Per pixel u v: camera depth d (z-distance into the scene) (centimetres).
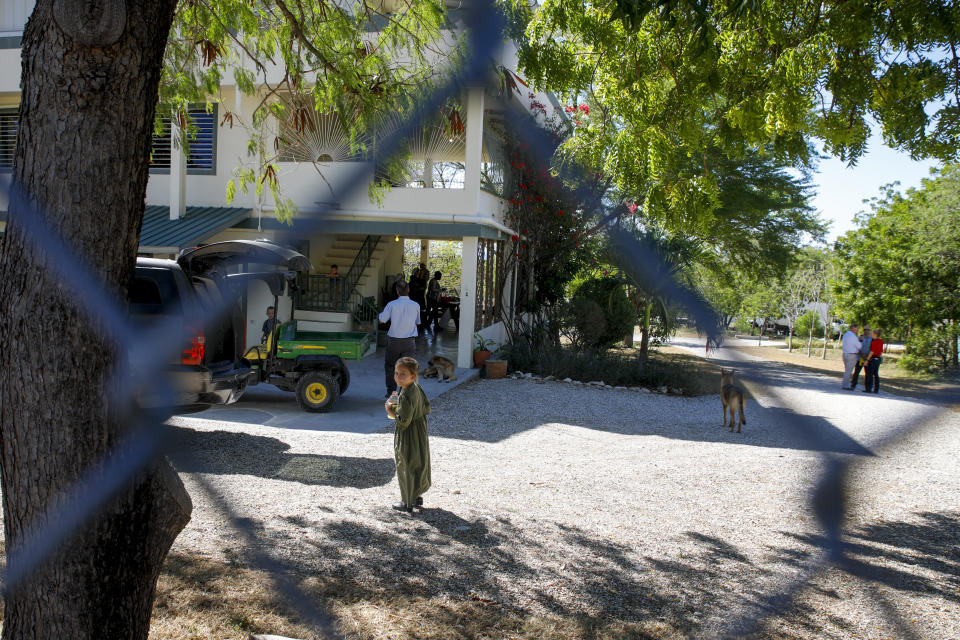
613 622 372
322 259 1603
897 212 2491
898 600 414
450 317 2319
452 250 3525
